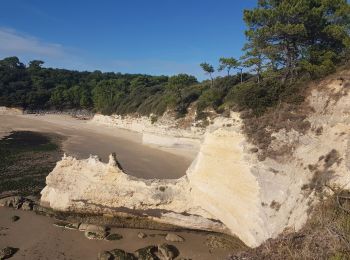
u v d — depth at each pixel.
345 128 20.67
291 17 30.38
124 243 24.55
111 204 28.00
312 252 13.74
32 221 27.77
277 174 21.70
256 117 24.59
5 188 35.38
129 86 116.00
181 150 54.25
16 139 68.62
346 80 22.64
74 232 26.06
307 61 28.48
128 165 44.81
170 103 60.25
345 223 14.84
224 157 24.83
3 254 22.23
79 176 29.36
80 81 157.25
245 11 32.47
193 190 26.44
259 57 38.47
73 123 97.56
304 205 19.00
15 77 144.38
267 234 20.55
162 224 27.12
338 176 19.00
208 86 62.53
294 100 23.95
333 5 31.92
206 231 26.08
